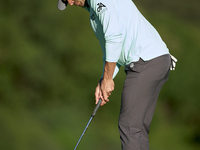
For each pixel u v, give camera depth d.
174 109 35.97
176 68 37.59
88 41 36.94
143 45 9.91
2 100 32.78
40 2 39.09
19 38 36.91
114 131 31.75
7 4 39.03
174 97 36.22
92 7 9.90
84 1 10.70
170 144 32.62
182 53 38.59
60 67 35.91
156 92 10.17
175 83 36.84
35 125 30.28
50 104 33.78
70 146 28.69
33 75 34.97
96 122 32.16
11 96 33.34
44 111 32.94
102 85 10.23
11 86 34.16
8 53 35.66
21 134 27.97
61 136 29.67
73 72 35.50
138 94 9.84
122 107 10.05
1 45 36.12
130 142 9.75
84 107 33.53
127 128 9.84
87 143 29.91
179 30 40.56
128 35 9.98
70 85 34.59
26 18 38.44
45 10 38.66
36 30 37.66
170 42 38.97
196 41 39.84
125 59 10.10
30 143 27.25
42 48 36.91
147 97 9.88
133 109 9.87
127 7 10.19
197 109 35.62
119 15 10.07
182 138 34.00
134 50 9.92
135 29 10.02
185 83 36.91
